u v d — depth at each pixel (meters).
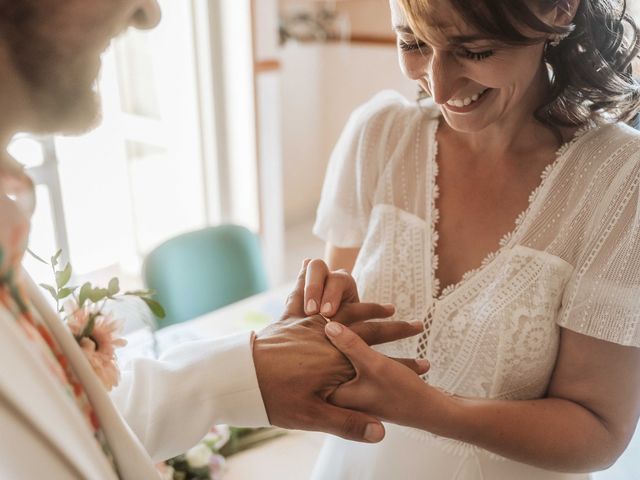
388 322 0.86
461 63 0.77
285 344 0.79
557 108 0.89
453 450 0.96
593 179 0.85
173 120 2.36
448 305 0.93
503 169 0.92
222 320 1.79
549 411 0.85
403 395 0.78
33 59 0.48
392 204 1.00
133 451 0.60
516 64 0.77
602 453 0.85
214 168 2.87
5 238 0.48
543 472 0.95
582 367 0.86
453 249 0.95
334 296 0.87
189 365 0.77
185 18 2.43
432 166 0.98
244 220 3.08
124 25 0.52
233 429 1.36
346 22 4.11
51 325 0.55
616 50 0.86
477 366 0.91
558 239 0.87
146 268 1.81
